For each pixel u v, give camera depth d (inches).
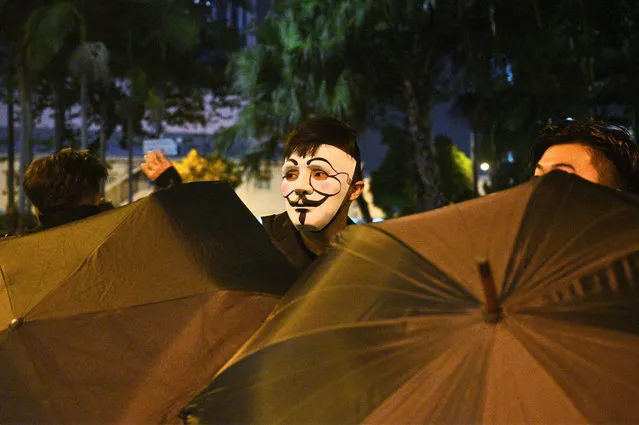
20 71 826.2
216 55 1030.4
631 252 57.6
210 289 84.7
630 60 758.5
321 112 732.0
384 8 706.2
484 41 726.5
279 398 58.1
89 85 918.4
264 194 1278.3
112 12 836.0
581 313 54.9
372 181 1010.1
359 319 59.1
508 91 712.4
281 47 754.8
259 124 804.6
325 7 728.3
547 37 700.7
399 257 61.0
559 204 60.6
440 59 763.4
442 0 717.3
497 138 737.0
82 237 87.4
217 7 979.3
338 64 721.6
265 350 60.7
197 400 61.0
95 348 80.1
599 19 733.9
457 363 54.7
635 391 52.1
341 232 66.3
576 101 699.4
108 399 78.4
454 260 59.2
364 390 56.1
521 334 54.3
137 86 889.5
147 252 86.6
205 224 91.5
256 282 87.2
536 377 53.1
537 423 52.3
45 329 80.2
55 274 84.2
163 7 864.9
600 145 88.4
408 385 55.3
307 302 62.1
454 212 62.9
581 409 51.9
